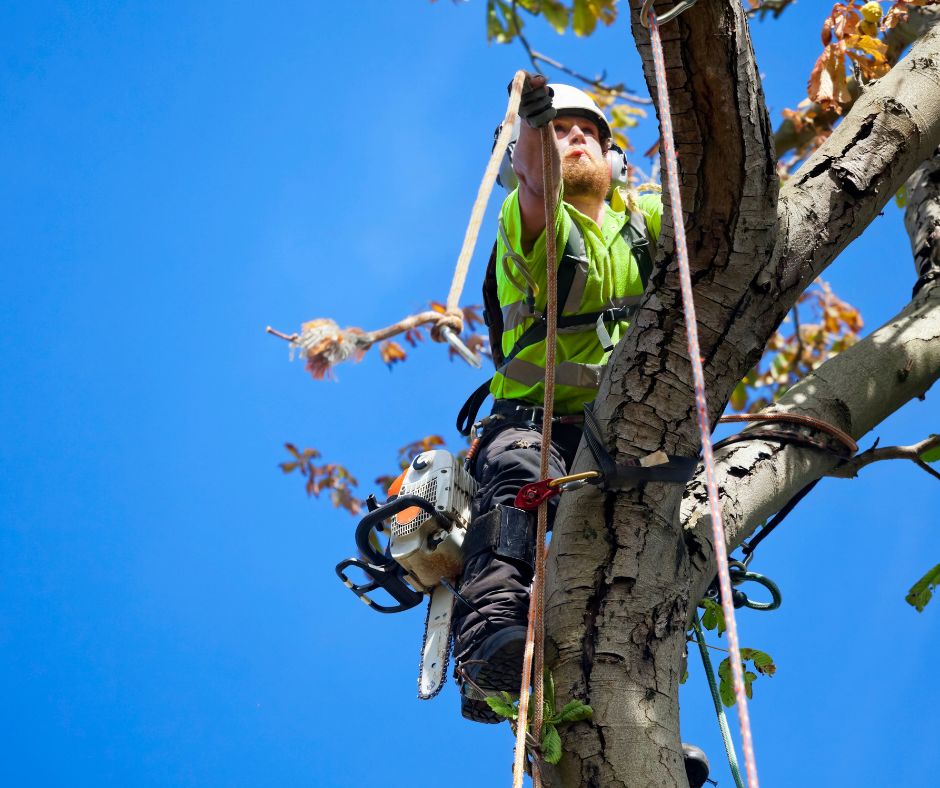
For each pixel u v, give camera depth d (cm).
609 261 580
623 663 483
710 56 449
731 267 494
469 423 628
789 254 506
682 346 501
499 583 512
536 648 473
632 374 507
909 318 648
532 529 526
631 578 496
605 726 470
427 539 551
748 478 570
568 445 575
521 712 448
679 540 518
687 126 466
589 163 598
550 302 486
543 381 577
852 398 609
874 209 536
